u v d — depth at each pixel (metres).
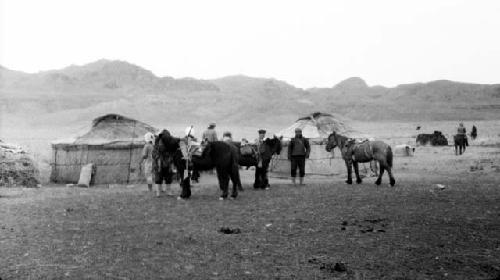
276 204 12.34
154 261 6.95
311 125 23.39
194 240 8.24
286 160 22.31
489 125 103.69
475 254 7.22
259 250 7.56
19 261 6.91
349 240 8.17
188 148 13.59
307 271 6.46
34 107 153.50
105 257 7.14
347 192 14.58
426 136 46.44
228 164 13.40
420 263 6.79
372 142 16.48
